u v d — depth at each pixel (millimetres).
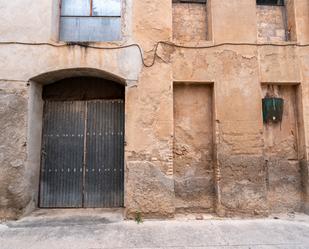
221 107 5840
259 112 5867
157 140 5617
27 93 5680
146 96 5719
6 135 5551
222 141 5766
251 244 4273
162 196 5469
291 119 6188
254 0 6184
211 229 4898
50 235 4621
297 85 6121
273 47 6059
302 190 5980
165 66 5840
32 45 5746
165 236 4570
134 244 4266
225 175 5684
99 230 4844
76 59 5746
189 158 5988
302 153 5941
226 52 5973
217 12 6102
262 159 5742
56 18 6137
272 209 5926
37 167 6168
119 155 6453
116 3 6465
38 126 6219
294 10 6234
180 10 6480
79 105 6598
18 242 4344
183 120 6062
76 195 6332
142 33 5883
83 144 6484
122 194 6336
